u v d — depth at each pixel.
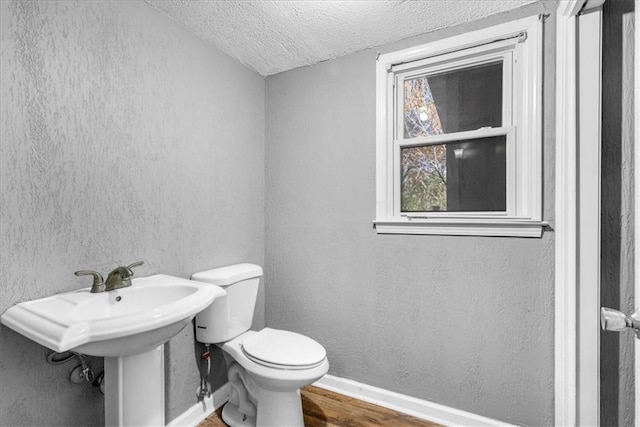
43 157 1.14
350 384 1.97
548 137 1.50
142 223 1.47
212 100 1.86
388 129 1.91
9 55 1.05
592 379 1.31
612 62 1.31
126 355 1.09
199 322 1.70
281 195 2.21
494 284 1.62
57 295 1.15
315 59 2.05
